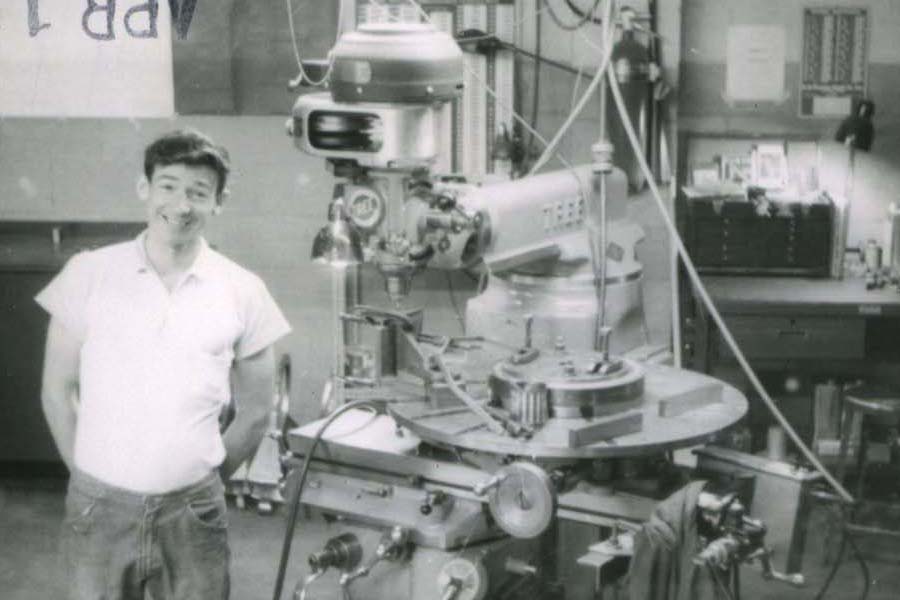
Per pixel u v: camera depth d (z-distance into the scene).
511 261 4.69
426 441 4.27
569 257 5.10
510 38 6.41
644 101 6.20
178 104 6.57
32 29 6.65
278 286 6.74
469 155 6.48
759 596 5.52
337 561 4.25
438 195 4.07
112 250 3.82
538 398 4.06
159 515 3.77
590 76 6.38
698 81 7.03
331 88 4.11
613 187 5.33
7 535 6.16
